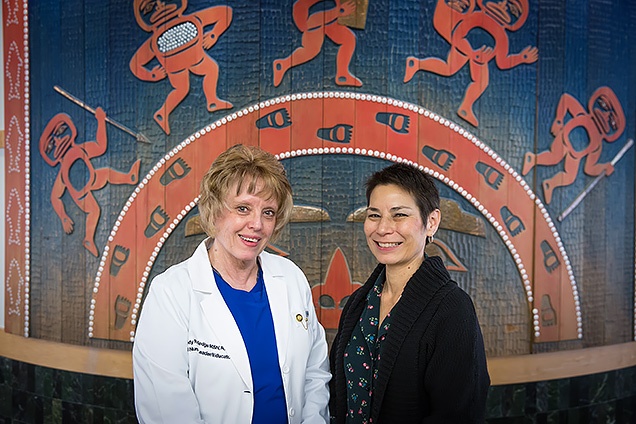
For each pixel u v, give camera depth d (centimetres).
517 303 249
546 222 251
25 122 265
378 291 151
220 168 142
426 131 238
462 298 134
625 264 268
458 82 240
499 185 245
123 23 246
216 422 139
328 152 236
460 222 242
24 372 270
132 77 246
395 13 235
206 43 238
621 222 266
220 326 142
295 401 150
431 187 141
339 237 238
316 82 235
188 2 238
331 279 238
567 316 256
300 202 237
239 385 141
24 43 262
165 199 243
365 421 141
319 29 234
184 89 240
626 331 270
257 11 235
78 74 253
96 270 254
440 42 238
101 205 252
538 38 247
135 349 140
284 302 154
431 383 131
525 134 247
